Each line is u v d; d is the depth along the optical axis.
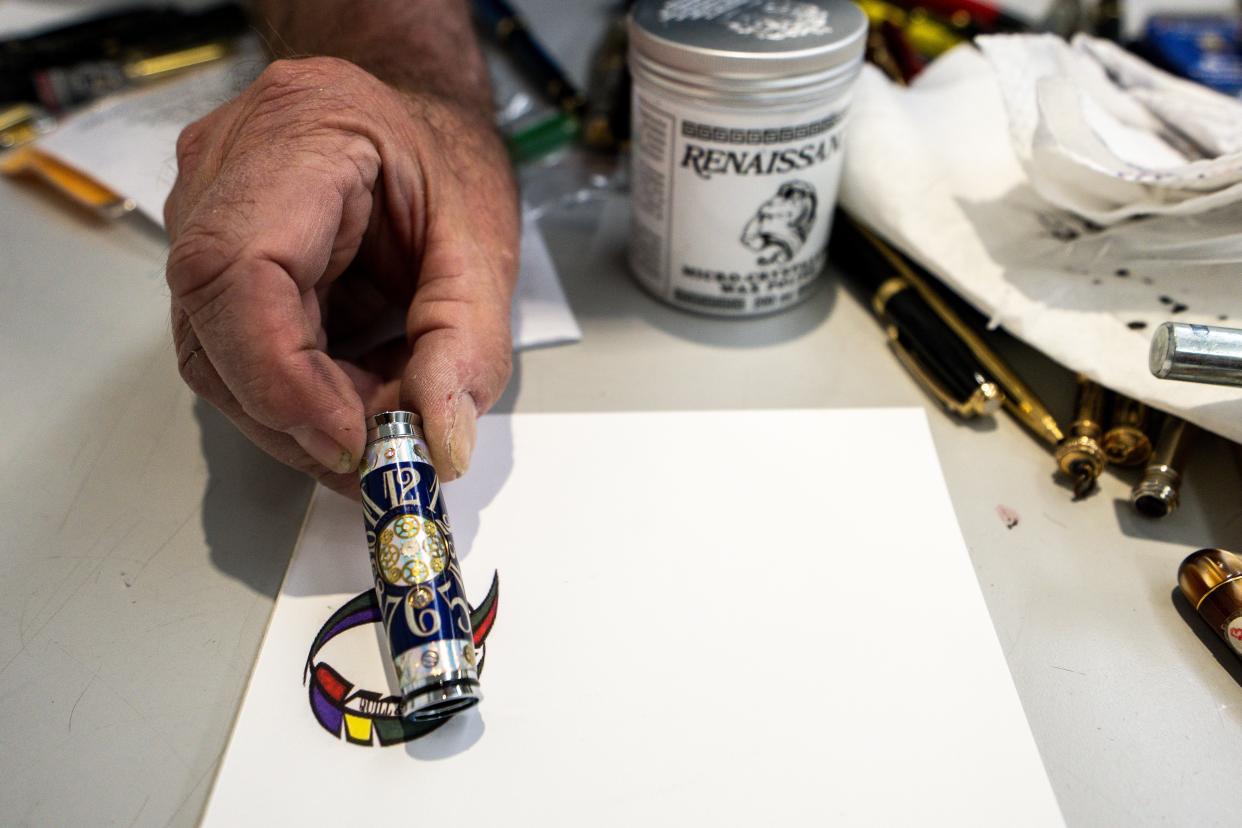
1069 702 0.37
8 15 0.81
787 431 0.48
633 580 0.41
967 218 0.53
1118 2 0.76
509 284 0.46
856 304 0.59
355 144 0.39
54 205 0.65
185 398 0.51
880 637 0.38
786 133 0.48
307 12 0.60
